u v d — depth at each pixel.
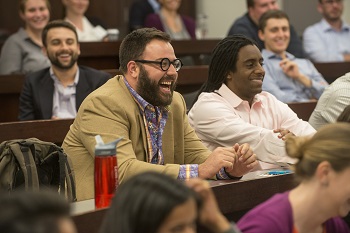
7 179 4.99
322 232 3.94
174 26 13.69
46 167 5.20
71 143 5.79
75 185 5.50
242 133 6.47
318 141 3.65
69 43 8.91
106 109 5.64
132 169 5.37
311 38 13.15
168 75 5.78
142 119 5.78
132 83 5.80
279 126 6.96
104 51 11.28
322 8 13.23
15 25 16.62
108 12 17.61
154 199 2.71
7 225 2.19
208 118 6.65
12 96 10.00
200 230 4.55
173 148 6.00
